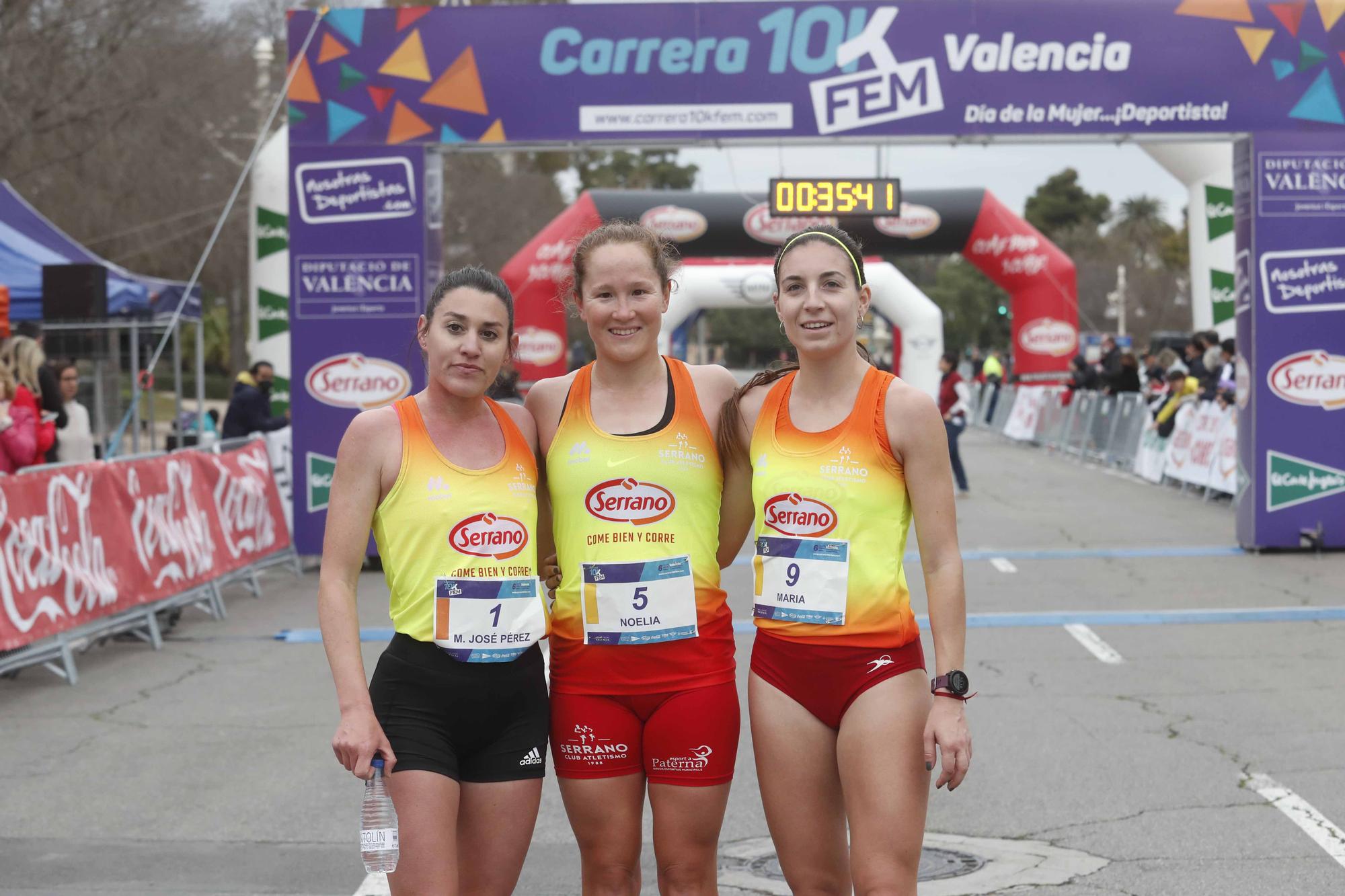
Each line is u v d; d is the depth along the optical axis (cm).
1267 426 1166
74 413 1036
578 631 325
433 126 1170
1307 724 625
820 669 319
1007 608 945
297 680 760
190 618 966
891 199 1312
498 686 312
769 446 329
